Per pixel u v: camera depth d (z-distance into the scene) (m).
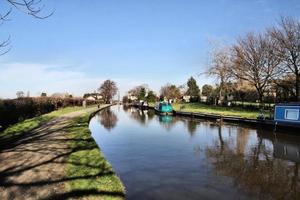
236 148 19.89
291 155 17.83
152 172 13.80
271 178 13.05
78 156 13.20
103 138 24.23
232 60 47.00
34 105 38.72
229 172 13.93
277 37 38.34
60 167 11.33
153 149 19.38
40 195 8.37
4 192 8.64
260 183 12.35
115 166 14.95
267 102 52.16
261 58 43.25
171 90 104.31
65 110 52.44
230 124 34.53
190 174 13.54
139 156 17.25
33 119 31.25
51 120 31.56
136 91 144.62
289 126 26.38
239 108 50.81
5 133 21.08
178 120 41.09
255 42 44.28
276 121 27.80
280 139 23.69
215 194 10.98
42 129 23.39
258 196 10.89
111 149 19.41
